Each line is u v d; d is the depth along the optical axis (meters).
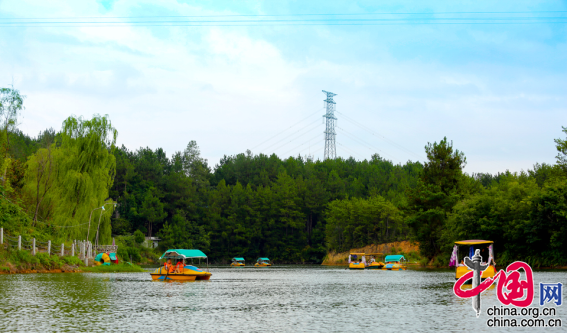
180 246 148.38
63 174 72.00
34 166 71.38
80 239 71.44
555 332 20.47
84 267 66.00
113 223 146.12
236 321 22.95
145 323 22.06
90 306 27.47
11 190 65.00
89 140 74.44
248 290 41.16
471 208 79.50
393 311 26.52
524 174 108.19
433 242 95.12
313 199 174.88
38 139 169.62
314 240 168.00
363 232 154.00
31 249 59.88
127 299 31.83
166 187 169.00
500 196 78.81
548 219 69.31
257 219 167.00
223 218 166.38
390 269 100.06
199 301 31.56
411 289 41.69
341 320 23.30
